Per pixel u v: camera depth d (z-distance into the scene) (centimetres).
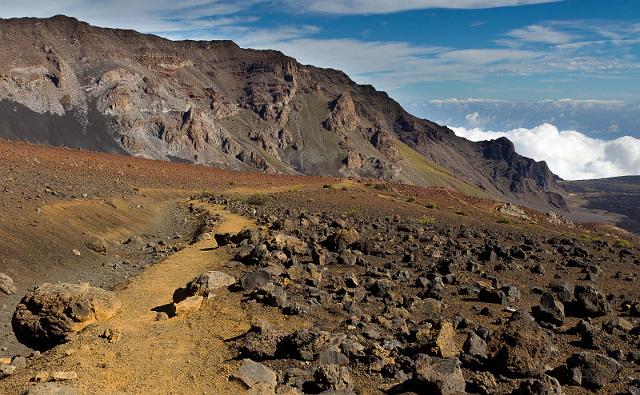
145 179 7056
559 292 1839
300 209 5184
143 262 2708
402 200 7100
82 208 3456
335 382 1020
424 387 1016
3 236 2381
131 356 1259
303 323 1491
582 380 1077
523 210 8031
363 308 1659
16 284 2036
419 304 1658
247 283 1830
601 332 1395
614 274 2473
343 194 7188
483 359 1173
